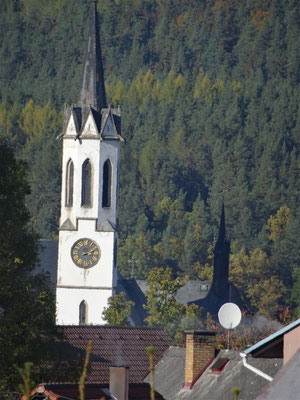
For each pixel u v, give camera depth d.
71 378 152.88
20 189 164.25
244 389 112.50
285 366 75.94
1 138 168.38
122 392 109.44
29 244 166.75
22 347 148.88
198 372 120.81
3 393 137.25
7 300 157.00
